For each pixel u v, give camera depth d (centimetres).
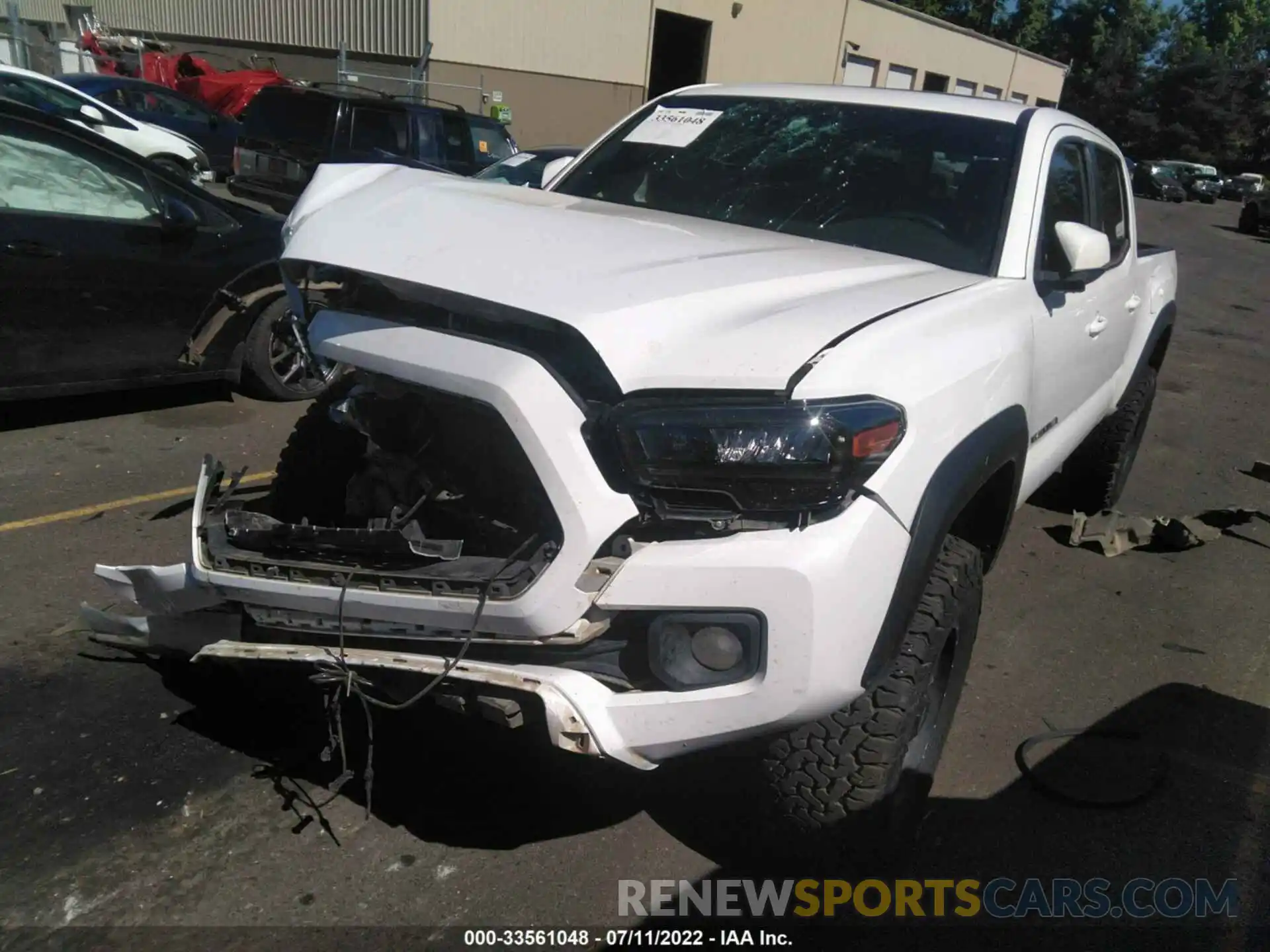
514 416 215
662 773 312
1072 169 383
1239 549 539
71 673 338
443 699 236
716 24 2769
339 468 318
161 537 438
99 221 524
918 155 355
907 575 230
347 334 243
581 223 277
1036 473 372
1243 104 6712
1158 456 714
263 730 319
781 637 216
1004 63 4297
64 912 246
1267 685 398
